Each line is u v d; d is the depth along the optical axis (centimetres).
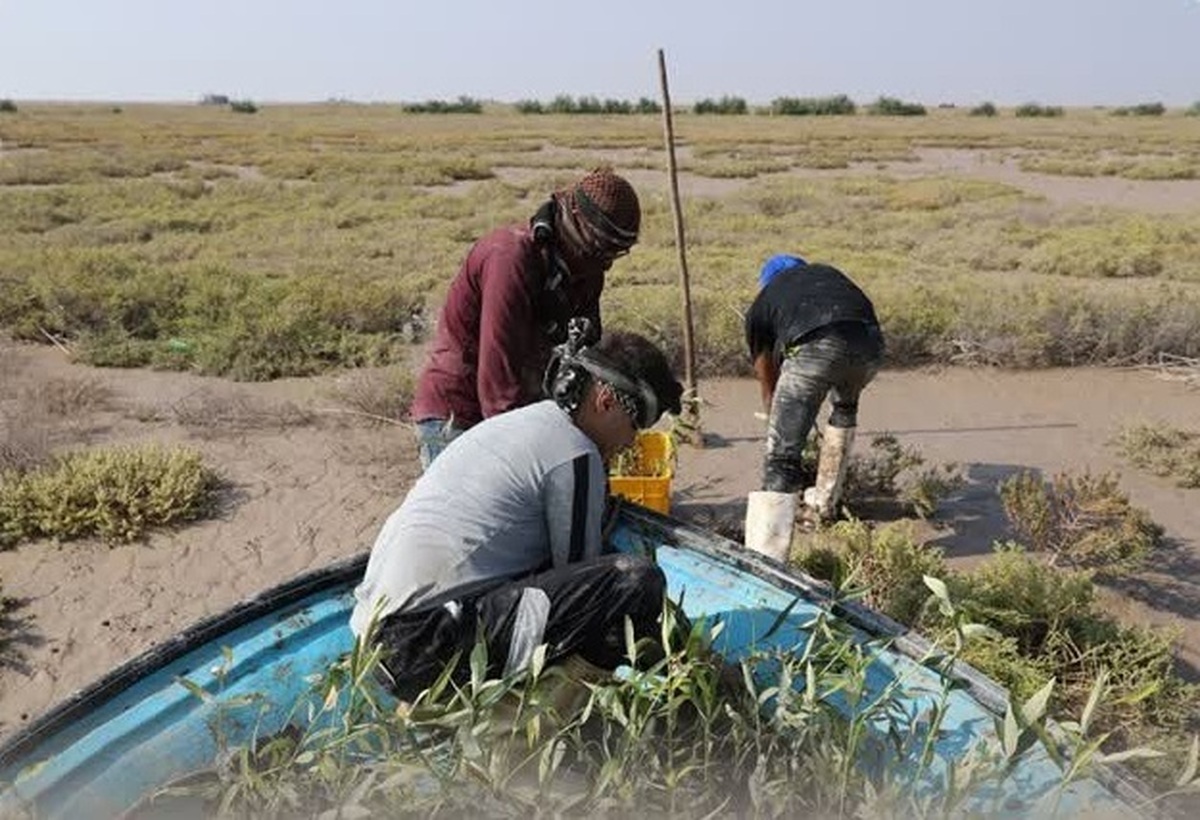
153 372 924
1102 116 9706
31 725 287
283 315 981
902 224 1889
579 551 283
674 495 664
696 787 252
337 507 646
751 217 1966
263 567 572
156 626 513
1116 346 944
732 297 1019
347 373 911
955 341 946
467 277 383
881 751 264
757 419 807
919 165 3394
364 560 370
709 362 910
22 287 1062
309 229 1823
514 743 250
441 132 5353
